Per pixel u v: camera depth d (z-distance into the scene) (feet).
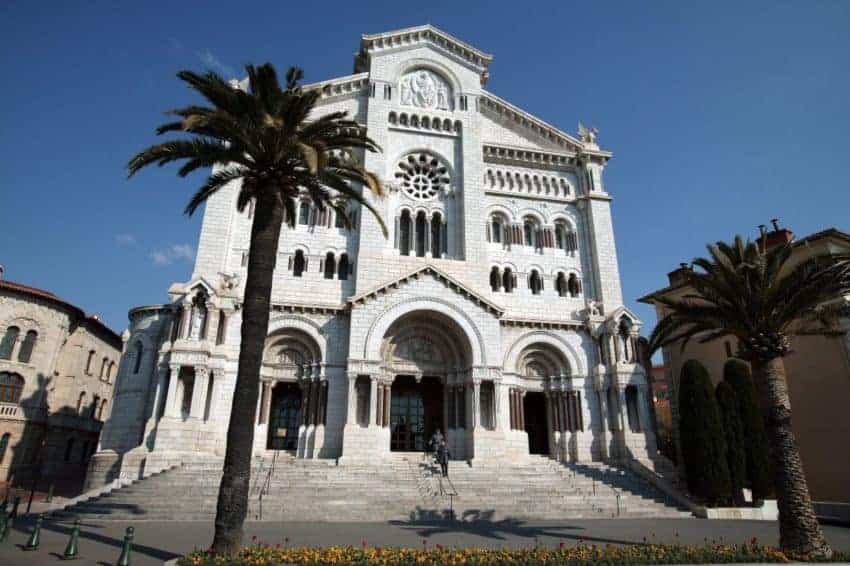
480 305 142.31
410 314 140.97
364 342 133.69
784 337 75.36
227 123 70.23
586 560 54.24
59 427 188.65
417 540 71.61
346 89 165.07
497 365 138.21
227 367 127.65
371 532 78.48
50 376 187.21
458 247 156.04
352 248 148.05
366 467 117.80
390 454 131.95
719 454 110.52
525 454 140.05
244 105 73.56
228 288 132.57
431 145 164.55
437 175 163.73
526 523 92.22
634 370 144.56
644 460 135.44
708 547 61.77
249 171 75.36
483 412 138.21
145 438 116.47
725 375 123.13
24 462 175.52
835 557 60.75
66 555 57.16
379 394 135.54
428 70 172.76
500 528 85.25
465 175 160.15
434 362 146.00
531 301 155.84
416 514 96.32
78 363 199.82
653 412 150.00
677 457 150.82
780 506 67.00
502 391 141.28
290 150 71.92
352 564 51.70
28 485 165.78
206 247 135.64
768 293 74.90
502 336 147.95
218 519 57.47
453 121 167.12
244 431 61.46
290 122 75.20
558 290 160.97
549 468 128.36
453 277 144.66
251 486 102.53
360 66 183.42
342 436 127.13
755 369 75.25
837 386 118.73
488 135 172.86
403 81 169.99
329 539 71.10
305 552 55.67
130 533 53.16
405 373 142.82
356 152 156.97
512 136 174.70
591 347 152.05
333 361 134.92
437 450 124.57
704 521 98.22
